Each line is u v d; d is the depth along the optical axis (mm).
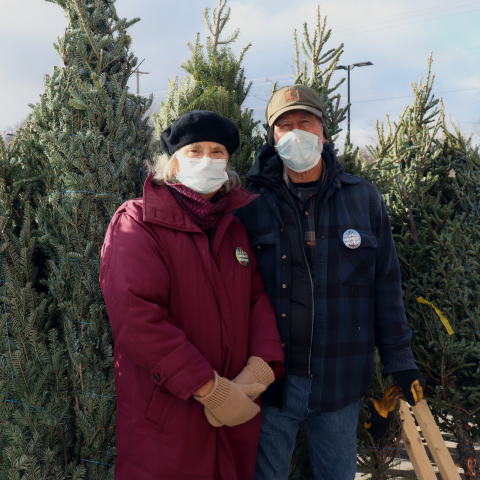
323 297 1630
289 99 1644
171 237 1352
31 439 1531
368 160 2785
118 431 1358
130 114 1896
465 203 2604
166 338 1201
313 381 1642
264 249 1712
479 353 2330
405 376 1700
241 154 2240
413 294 2539
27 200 1784
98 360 1634
